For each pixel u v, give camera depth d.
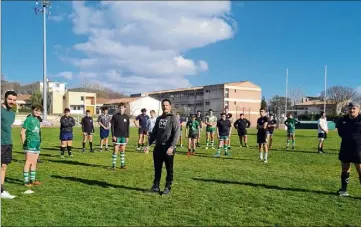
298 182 9.95
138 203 7.32
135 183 9.43
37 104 9.09
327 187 9.30
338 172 11.98
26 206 6.96
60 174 10.71
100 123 18.52
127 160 14.60
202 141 26.73
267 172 11.67
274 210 6.96
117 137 12.01
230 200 7.70
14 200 7.43
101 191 8.38
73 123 15.88
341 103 87.19
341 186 8.66
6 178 9.95
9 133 8.05
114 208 6.91
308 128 63.19
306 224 6.14
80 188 8.69
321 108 97.38
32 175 9.09
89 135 18.12
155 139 8.59
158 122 8.47
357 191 8.88
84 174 10.80
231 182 9.76
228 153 17.94
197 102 90.31
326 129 18.88
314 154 17.95
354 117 8.38
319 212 6.88
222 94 83.50
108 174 10.87
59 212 6.58
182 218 6.35
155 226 5.91
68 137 15.73
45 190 8.42
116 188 8.76
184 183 9.54
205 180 10.01
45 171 11.25
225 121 16.86
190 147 18.47
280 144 24.83
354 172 11.98
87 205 7.09
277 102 95.50
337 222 6.27
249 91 86.38
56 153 16.98
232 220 6.28
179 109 87.75
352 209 7.14
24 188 8.62
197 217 6.42
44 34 45.69
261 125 14.59
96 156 15.92
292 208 7.14
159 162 8.43
